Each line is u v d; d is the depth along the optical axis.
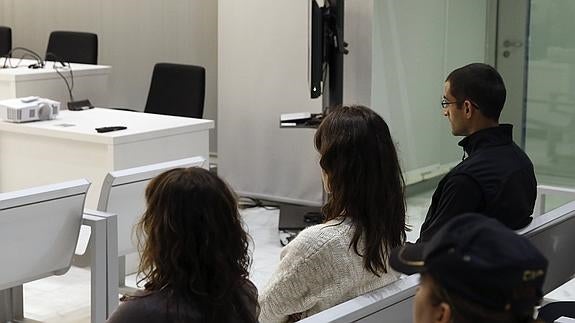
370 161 2.29
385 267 2.36
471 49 5.99
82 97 6.32
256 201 6.67
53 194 3.06
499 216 2.80
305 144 6.38
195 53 7.70
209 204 1.87
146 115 5.56
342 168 2.30
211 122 5.35
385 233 2.32
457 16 6.00
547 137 5.82
